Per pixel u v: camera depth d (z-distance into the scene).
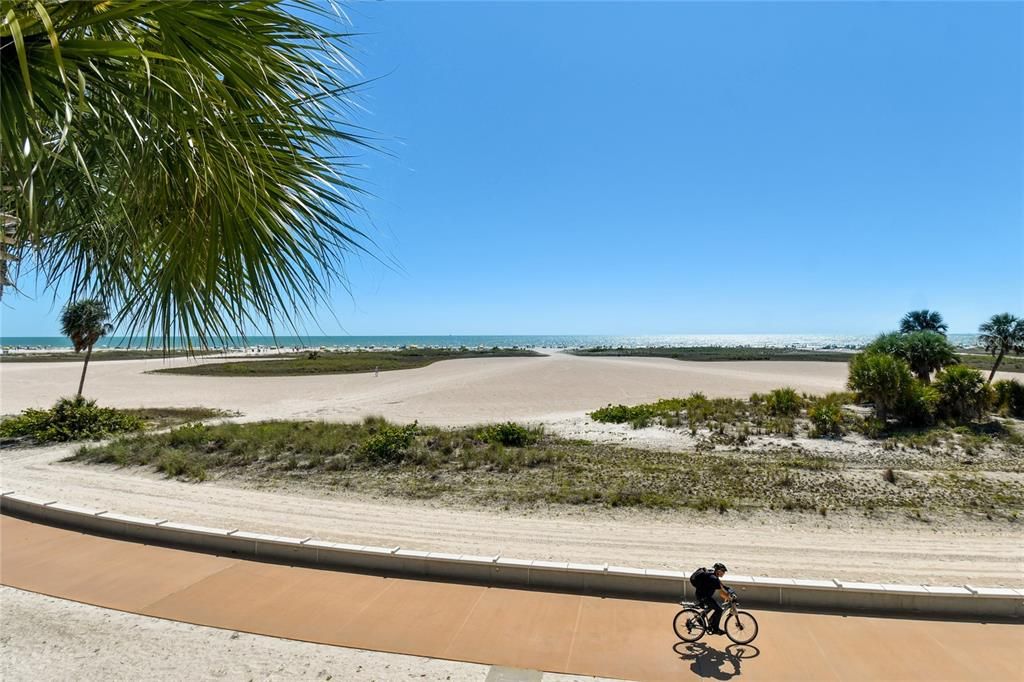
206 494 10.46
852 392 23.78
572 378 42.12
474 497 10.34
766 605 5.36
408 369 55.31
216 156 1.63
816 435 16.77
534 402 27.80
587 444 16.20
